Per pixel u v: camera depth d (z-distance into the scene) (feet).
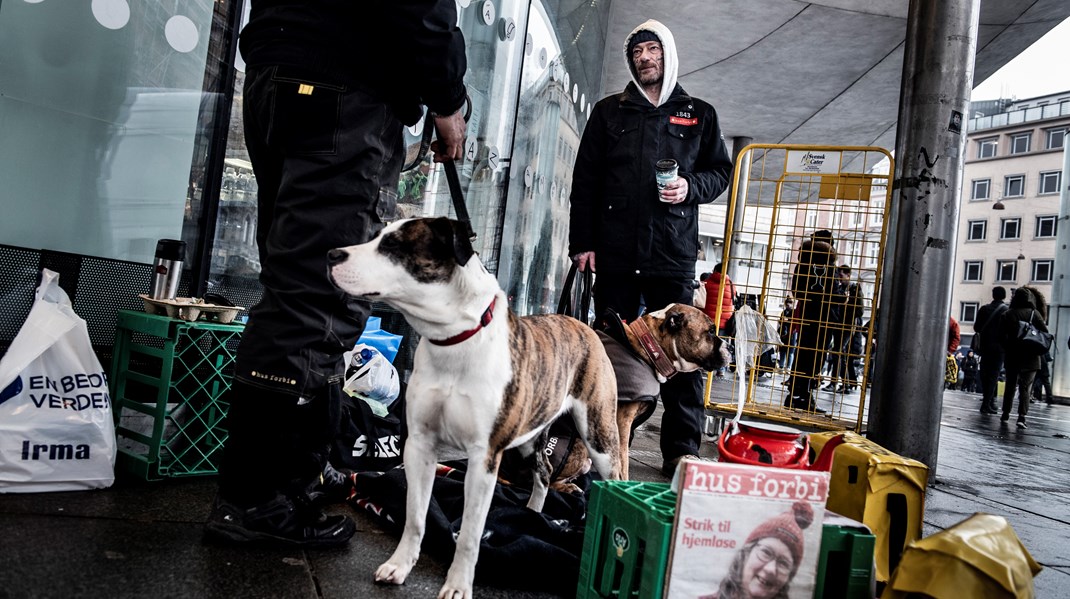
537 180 18.74
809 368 19.47
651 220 12.51
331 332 6.80
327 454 7.40
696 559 5.17
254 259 12.12
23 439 7.42
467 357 6.32
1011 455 21.52
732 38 32.83
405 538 6.58
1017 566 5.08
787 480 5.41
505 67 16.39
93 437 7.88
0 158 9.23
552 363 7.49
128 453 8.64
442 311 6.26
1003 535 5.46
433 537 7.46
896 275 14.92
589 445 8.55
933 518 11.56
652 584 5.16
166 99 10.77
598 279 13.16
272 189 7.68
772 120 43.96
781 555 5.39
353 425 10.43
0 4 9.09
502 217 16.67
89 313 9.85
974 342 56.34
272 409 6.62
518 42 16.53
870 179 15.85
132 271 10.28
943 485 14.80
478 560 7.05
